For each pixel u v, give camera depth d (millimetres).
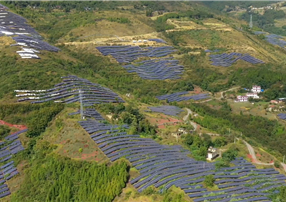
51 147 136000
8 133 148375
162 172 121062
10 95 164000
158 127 157250
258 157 142625
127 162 124438
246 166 133250
